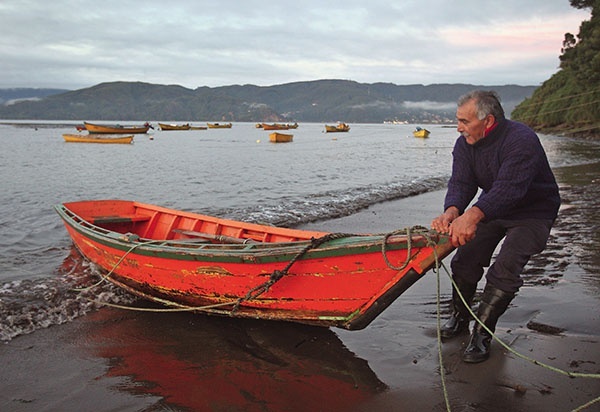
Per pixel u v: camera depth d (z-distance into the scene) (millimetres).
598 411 3240
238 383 4027
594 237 7984
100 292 6434
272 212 12148
